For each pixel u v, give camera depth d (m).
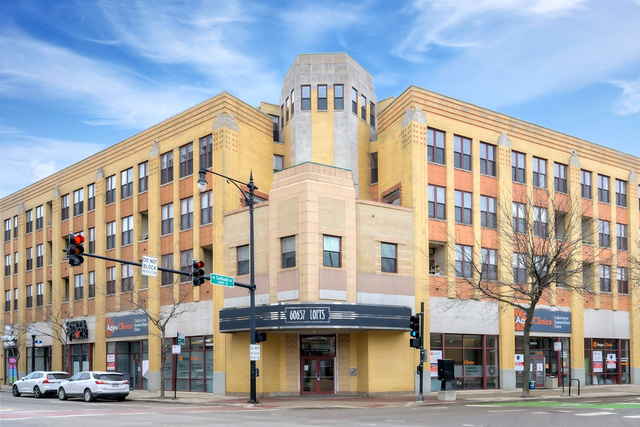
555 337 42.88
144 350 43.19
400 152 38.47
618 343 46.84
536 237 40.66
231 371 36.09
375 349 34.09
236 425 19.19
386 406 27.58
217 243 37.97
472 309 38.44
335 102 40.97
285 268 33.75
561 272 36.59
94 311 47.50
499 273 39.69
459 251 38.25
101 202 47.88
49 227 54.44
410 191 37.00
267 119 42.94
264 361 34.34
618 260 47.41
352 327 32.00
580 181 45.41
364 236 34.62
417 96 37.94
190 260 40.31
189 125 41.34
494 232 40.19
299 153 40.41
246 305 35.81
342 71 41.34
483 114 40.84
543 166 43.47
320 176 33.81
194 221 40.00
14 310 58.03
